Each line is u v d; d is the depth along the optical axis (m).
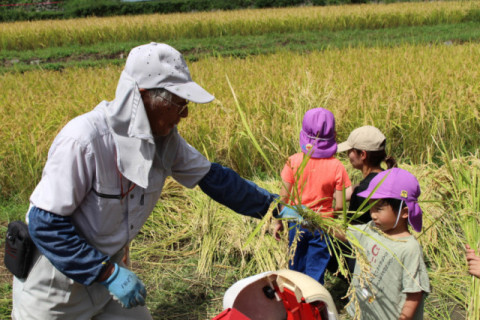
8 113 7.75
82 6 43.59
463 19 26.80
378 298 2.66
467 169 4.14
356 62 11.36
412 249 2.58
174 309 3.74
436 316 3.48
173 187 5.58
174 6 45.12
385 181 2.62
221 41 24.62
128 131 2.10
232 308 2.14
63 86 9.99
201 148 6.45
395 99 7.40
